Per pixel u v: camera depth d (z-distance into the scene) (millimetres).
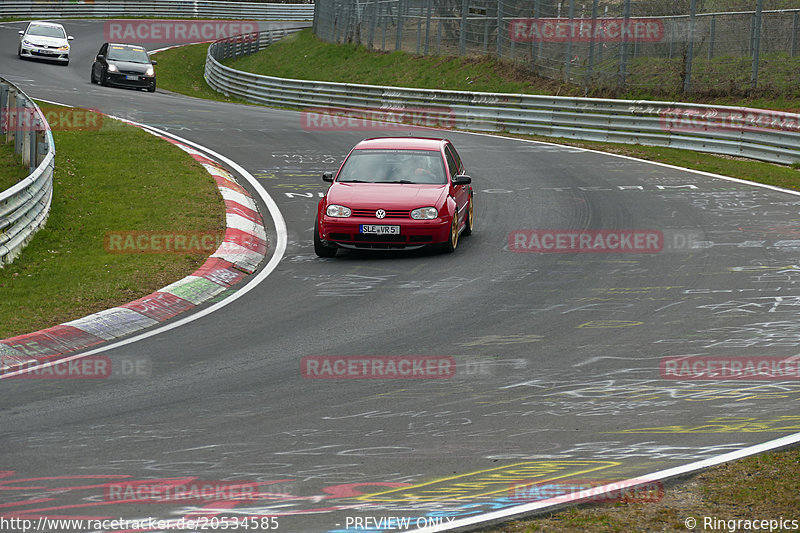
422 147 53125
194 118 100062
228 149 82062
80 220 55719
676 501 20266
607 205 60844
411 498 20859
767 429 24984
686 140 88062
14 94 73875
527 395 28375
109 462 23281
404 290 42125
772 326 35281
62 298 40812
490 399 28031
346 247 48188
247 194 64938
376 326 36531
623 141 92688
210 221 55125
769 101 101938
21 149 68250
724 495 20484
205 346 34375
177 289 42062
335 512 20141
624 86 114438
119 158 72000
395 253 50094
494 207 61031
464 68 139125
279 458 23516
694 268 44750
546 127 98875
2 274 45000
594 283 42500
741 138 83750
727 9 120062
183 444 24547
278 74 168250
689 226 54312
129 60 128375
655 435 24781
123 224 54781
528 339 34375
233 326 37062
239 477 22266
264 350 33625
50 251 49812
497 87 130000
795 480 21094
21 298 40969
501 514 19812
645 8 126750
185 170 68438
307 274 45656
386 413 26922
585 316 37219
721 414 26391
